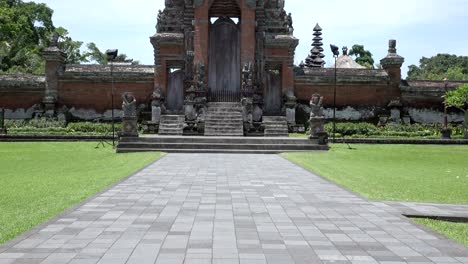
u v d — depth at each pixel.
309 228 9.43
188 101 39.25
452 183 16.27
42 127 41.66
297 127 41.44
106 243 8.20
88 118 44.34
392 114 44.50
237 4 41.81
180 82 43.16
